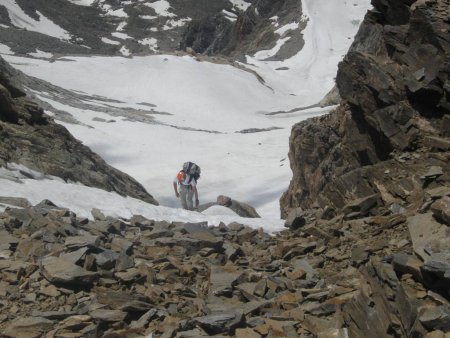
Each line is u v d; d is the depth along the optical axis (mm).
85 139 50125
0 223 9758
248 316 7090
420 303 5797
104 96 79812
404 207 10594
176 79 87000
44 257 8148
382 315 6094
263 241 11555
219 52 160625
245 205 22516
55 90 71250
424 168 11500
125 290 7691
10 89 17891
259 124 71875
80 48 148250
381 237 9195
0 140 15109
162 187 40812
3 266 7953
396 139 12898
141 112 70812
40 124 18109
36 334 6398
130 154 48594
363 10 141250
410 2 15336
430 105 12984
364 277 6973
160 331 6535
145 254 9523
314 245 10070
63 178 15484
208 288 8094
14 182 13148
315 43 126938
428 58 13234
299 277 8539
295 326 6680
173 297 7652
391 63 14242
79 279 7523
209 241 10133
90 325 6590
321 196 13680
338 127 21188
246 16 154500
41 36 149375
